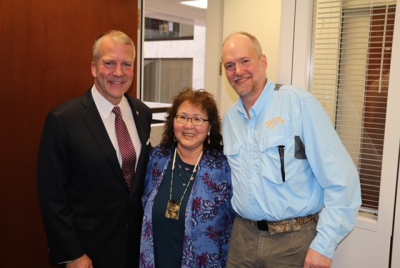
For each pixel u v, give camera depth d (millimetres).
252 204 1602
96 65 1733
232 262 1712
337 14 1796
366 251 1778
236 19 3447
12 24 2049
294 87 1630
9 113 2084
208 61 3678
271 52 3279
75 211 1727
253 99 1654
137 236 1875
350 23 1782
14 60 2076
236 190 1674
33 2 2125
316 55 1868
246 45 1606
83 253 1700
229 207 1789
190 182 1759
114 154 1723
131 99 1968
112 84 1715
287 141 1547
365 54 1761
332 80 1845
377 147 1773
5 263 2160
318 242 1478
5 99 2061
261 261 1611
